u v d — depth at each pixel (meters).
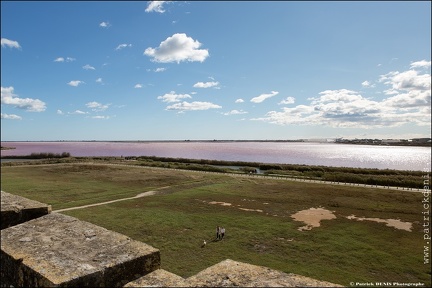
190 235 25.61
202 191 47.25
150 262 4.01
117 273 3.66
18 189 44.81
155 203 37.75
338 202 38.78
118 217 30.62
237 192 46.22
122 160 104.31
